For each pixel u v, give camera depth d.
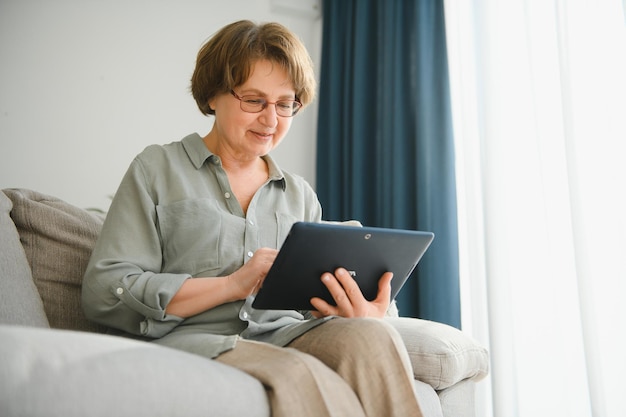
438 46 2.61
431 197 2.51
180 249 1.24
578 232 1.95
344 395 0.84
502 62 2.35
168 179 1.29
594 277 1.93
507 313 2.22
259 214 1.35
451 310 2.40
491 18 2.40
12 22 2.76
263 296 1.08
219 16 3.21
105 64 2.91
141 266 1.18
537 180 2.21
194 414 0.72
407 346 1.34
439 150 2.53
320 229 1.00
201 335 1.05
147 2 3.04
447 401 1.37
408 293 2.58
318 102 3.20
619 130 1.91
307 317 1.39
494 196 2.30
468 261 2.42
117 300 1.13
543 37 2.19
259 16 3.31
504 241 2.26
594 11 2.00
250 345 0.96
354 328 0.95
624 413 1.85
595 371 1.87
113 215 1.23
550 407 2.09
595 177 1.96
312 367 0.84
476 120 2.47
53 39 2.82
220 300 1.14
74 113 2.82
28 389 0.59
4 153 2.68
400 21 2.77
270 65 1.30
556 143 2.12
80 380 0.63
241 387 0.79
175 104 3.05
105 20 2.94
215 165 1.34
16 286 1.11
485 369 1.46
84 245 1.40
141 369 0.69
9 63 2.73
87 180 2.82
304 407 0.80
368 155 2.91
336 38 3.14
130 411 0.66
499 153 2.31
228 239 1.26
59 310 1.32
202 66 1.36
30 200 1.38
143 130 2.96
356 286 1.10
